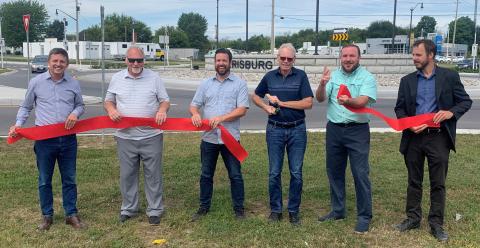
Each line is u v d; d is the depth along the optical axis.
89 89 23.47
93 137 10.15
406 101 4.80
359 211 5.00
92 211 5.57
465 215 5.38
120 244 4.61
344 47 4.88
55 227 5.05
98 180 6.80
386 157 8.28
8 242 4.62
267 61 28.84
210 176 5.33
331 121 5.06
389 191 6.34
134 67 5.00
